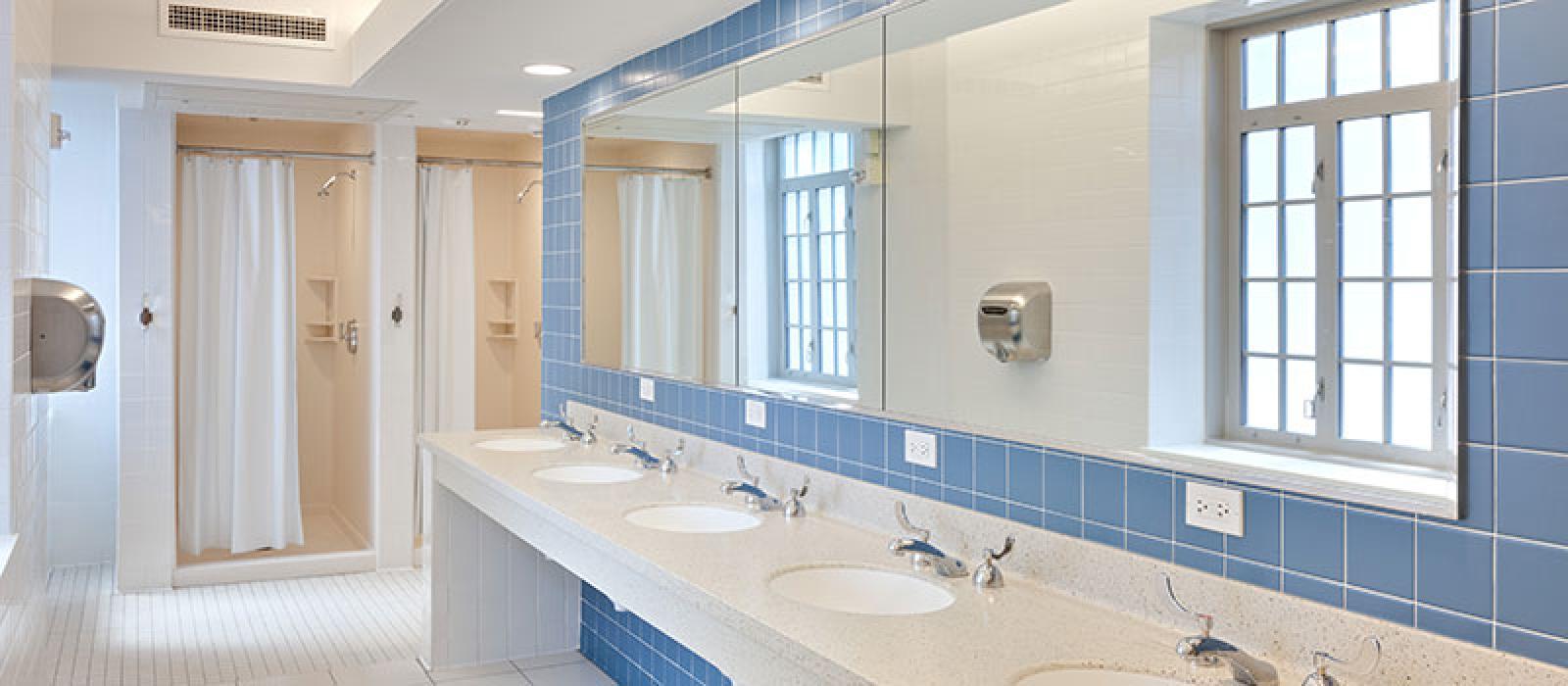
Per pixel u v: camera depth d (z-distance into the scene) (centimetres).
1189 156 193
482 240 724
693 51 359
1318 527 177
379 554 599
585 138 445
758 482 324
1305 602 177
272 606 532
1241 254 184
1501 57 151
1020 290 231
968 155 245
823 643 189
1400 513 166
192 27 448
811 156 299
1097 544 216
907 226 263
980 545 244
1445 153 156
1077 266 217
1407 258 161
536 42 373
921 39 258
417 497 621
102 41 436
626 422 418
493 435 451
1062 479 226
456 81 444
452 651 449
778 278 316
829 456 301
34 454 395
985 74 240
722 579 229
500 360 730
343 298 693
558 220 478
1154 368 201
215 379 599
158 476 555
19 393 342
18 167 332
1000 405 238
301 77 461
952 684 169
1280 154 178
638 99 396
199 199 590
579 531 282
